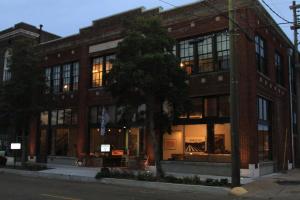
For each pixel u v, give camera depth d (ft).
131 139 91.15
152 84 64.23
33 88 96.17
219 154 75.25
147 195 50.49
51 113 111.14
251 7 74.33
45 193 50.26
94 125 99.04
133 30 67.67
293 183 62.34
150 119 67.21
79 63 104.32
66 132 106.22
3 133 127.54
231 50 59.26
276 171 83.25
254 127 72.38
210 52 78.95
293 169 91.71
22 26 128.88
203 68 79.66
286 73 97.96
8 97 95.35
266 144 81.76
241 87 72.64
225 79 75.61
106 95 96.02
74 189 56.03
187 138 80.33
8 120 97.25
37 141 113.80
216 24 77.61
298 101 91.61
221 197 50.31
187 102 68.90
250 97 72.49
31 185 60.54
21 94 94.68
